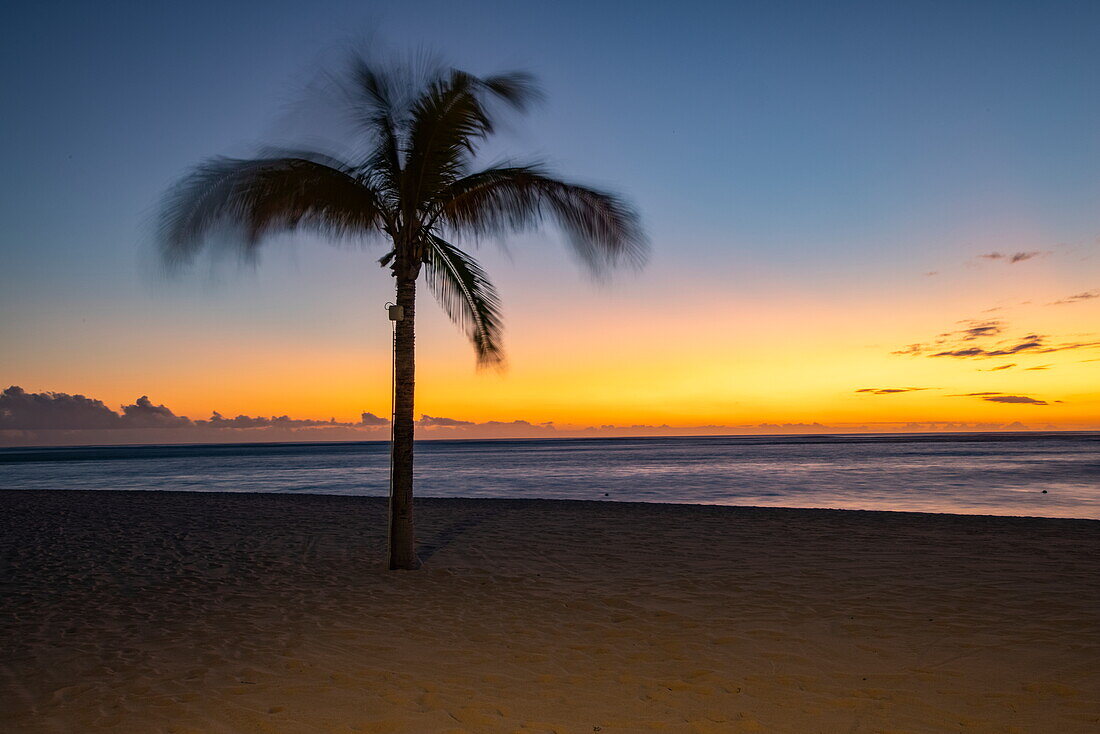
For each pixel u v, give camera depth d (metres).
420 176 8.67
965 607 6.40
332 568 8.96
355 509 16.70
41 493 22.73
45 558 9.92
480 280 9.84
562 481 34.88
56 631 5.96
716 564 8.92
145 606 6.91
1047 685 4.37
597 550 10.17
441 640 5.59
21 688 4.51
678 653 5.18
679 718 3.95
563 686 4.49
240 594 7.44
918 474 36.34
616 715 4.00
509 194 9.12
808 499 23.30
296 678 4.68
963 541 10.44
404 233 8.82
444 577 8.30
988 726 3.78
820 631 5.70
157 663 5.02
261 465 62.53
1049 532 11.24
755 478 35.00
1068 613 6.09
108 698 4.31
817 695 4.28
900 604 6.57
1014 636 5.44
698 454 79.62
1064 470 38.44
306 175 8.28
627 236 9.09
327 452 131.75
